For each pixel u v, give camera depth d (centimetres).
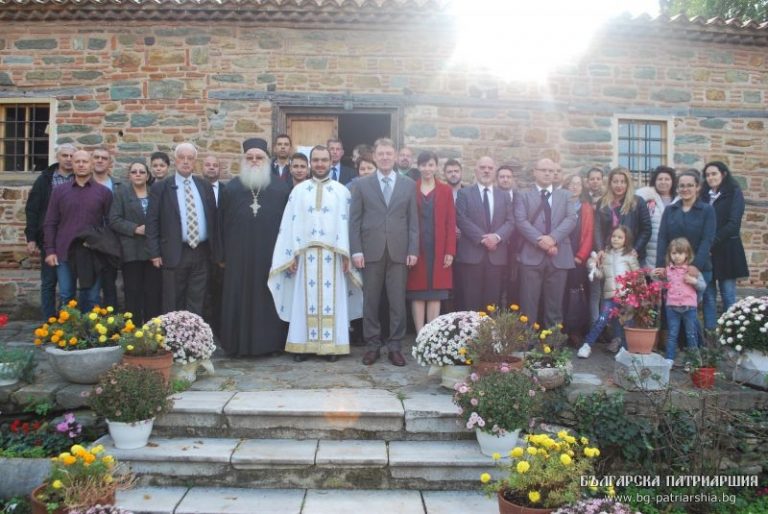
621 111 754
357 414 385
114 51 712
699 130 770
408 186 498
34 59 716
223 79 713
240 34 712
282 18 693
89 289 543
